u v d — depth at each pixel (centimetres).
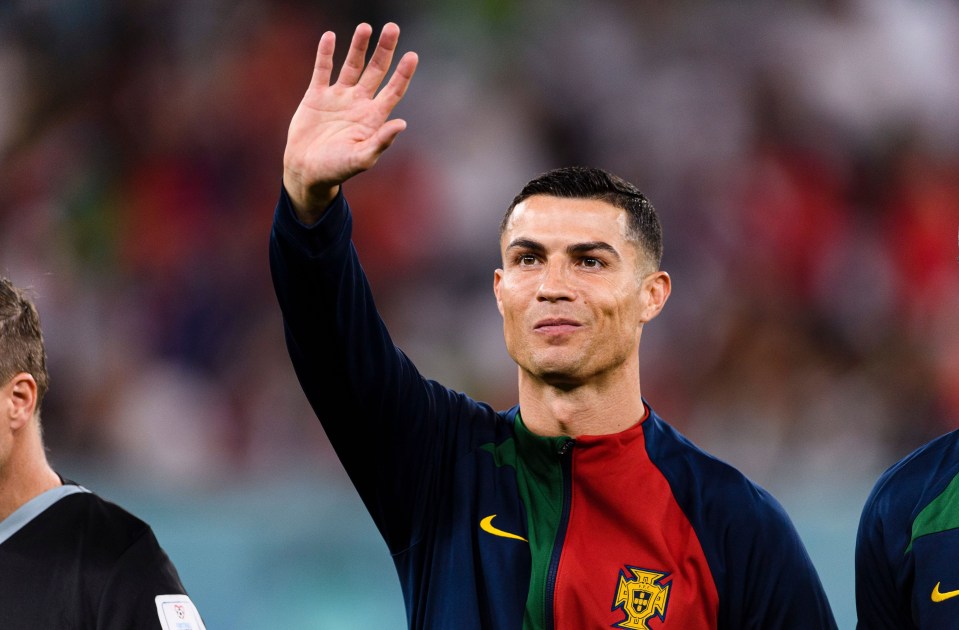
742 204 3862
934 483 1152
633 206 1124
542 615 1056
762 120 4041
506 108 4006
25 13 4091
